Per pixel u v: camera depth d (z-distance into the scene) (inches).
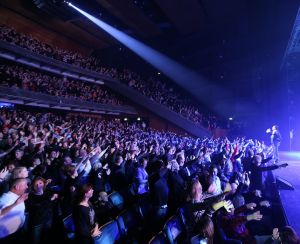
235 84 1395.2
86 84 1309.1
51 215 218.2
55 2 1039.0
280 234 171.0
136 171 296.5
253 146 653.9
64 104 1015.6
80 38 1408.7
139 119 1384.1
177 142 741.9
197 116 1364.4
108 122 1129.4
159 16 1224.2
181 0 1018.7
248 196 311.9
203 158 424.8
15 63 1016.2
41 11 1125.7
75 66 1175.0
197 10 1096.2
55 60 1087.0
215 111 1455.5
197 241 165.9
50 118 850.8
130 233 219.6
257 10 962.7
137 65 1509.6
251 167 346.6
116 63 1535.4
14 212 181.6
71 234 203.0
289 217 304.0
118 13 1135.6
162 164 245.8
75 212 174.2
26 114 745.6
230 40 1268.5
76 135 571.2
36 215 199.5
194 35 1317.7
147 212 246.7
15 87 847.1
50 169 305.7
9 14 1096.2
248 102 1370.6
